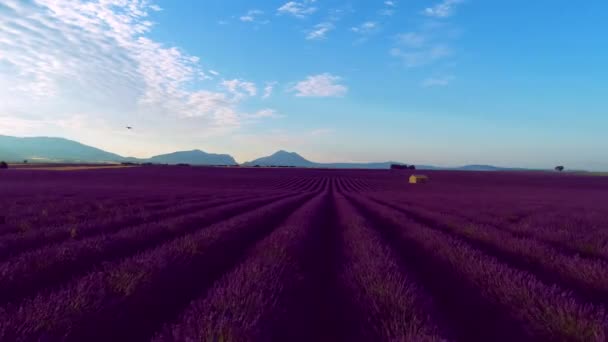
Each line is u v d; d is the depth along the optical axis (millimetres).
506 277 5703
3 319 3949
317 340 4262
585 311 4418
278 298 5043
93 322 4258
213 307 4488
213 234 10227
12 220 14273
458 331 4516
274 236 10391
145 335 4387
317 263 8477
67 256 7188
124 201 25125
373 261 7117
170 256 7250
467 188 72875
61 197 28078
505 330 4477
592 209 25703
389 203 29609
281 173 136250
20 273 5910
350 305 5215
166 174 106438
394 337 3977
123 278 5516
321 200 31500
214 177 97375
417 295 5160
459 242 9812
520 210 23906
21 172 96500
